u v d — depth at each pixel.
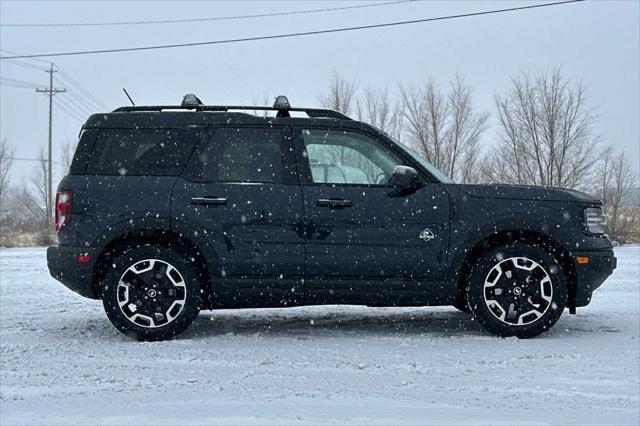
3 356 4.89
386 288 5.50
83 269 5.46
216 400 3.72
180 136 5.64
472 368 4.50
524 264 5.53
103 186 5.54
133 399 3.76
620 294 8.71
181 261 5.46
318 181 5.58
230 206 5.48
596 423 3.34
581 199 5.68
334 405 3.62
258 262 5.46
